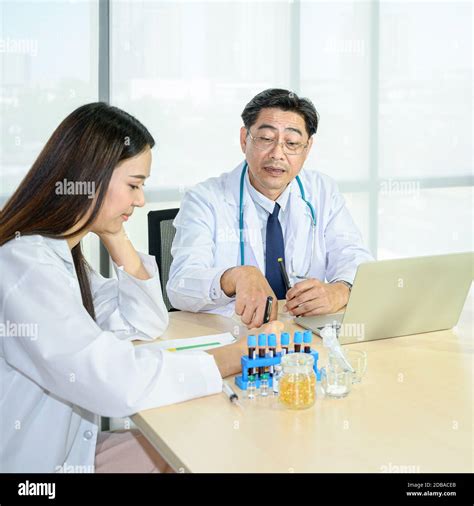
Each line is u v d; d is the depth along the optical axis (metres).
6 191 2.94
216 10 3.23
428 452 0.97
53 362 1.13
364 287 1.41
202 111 3.28
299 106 1.89
